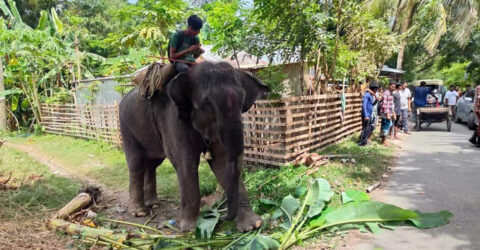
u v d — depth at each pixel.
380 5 16.02
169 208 5.49
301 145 7.48
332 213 4.27
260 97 3.86
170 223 4.74
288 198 4.50
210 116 3.46
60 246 4.03
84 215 5.13
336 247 3.75
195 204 4.27
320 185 4.71
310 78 10.77
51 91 16.72
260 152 7.21
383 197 5.34
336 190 5.56
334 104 9.19
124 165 8.42
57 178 7.21
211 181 6.29
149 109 4.77
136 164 5.22
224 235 4.07
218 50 9.62
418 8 18.48
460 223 4.27
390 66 26.59
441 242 3.80
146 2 11.29
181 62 4.36
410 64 27.33
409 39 17.66
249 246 3.47
